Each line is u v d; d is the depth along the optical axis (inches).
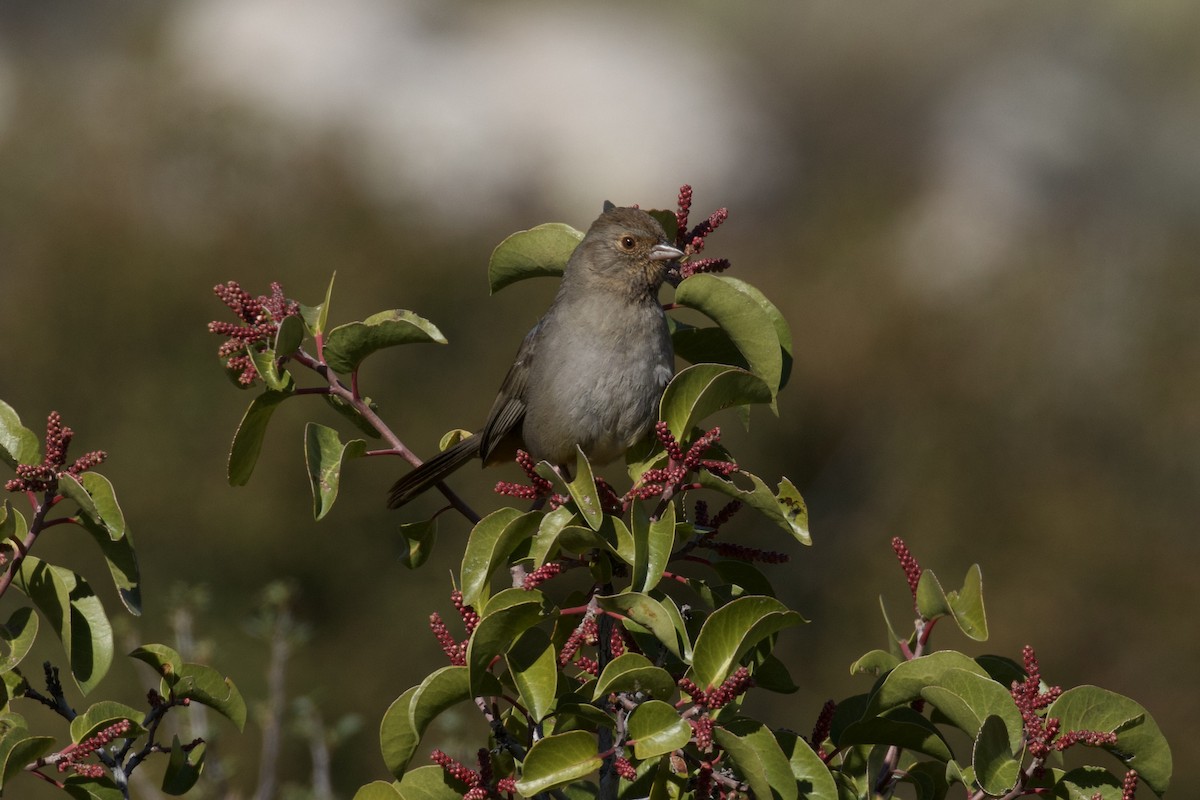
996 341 1058.1
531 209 1178.6
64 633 156.6
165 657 159.8
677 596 362.6
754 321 164.1
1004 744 138.0
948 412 1000.2
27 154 954.7
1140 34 1427.2
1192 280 1097.4
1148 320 1081.4
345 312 884.6
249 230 931.3
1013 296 1096.2
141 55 1101.1
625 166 1243.8
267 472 799.1
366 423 178.9
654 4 1435.8
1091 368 1060.5
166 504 795.4
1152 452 1009.5
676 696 161.8
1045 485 968.3
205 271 898.1
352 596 780.6
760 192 1305.4
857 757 160.2
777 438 964.6
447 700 140.6
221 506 790.5
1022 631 894.4
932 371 1027.9
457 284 910.4
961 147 1348.4
